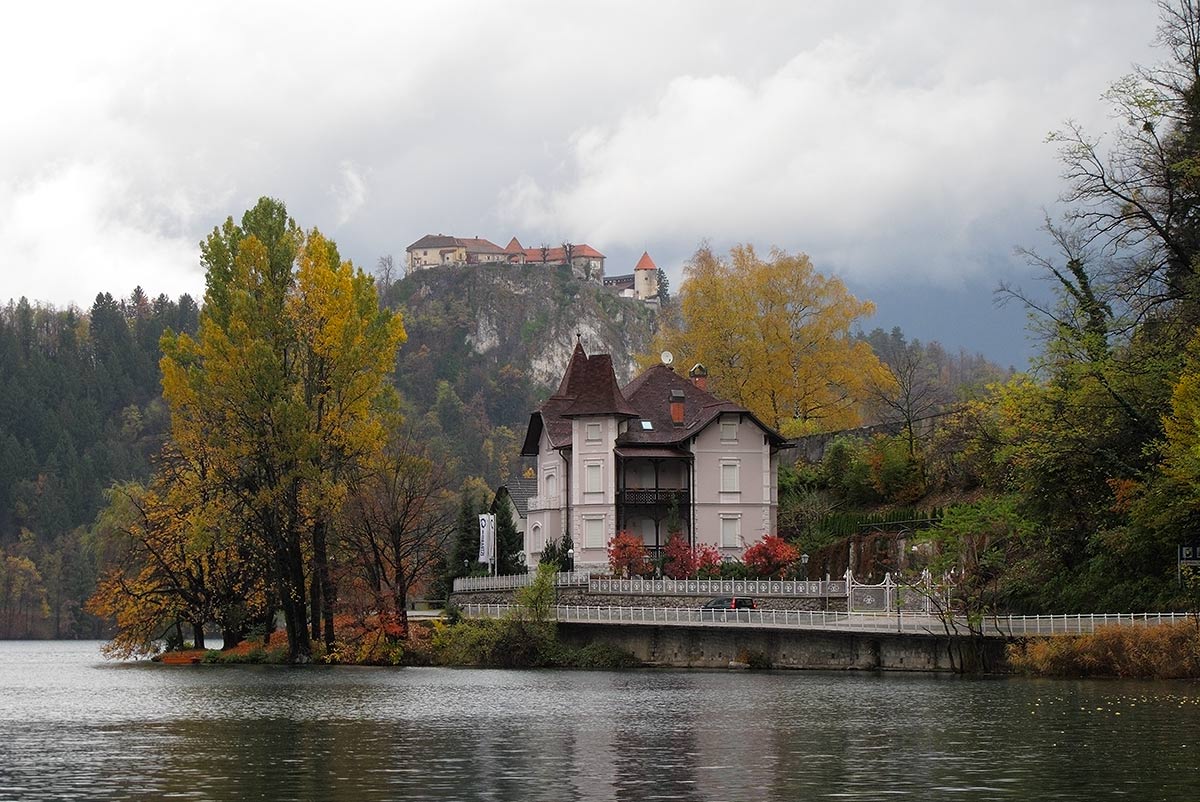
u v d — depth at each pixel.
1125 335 69.81
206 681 72.69
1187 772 34.69
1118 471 69.31
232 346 83.00
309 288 84.12
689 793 32.69
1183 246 67.75
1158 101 66.44
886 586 76.25
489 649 82.94
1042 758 37.22
